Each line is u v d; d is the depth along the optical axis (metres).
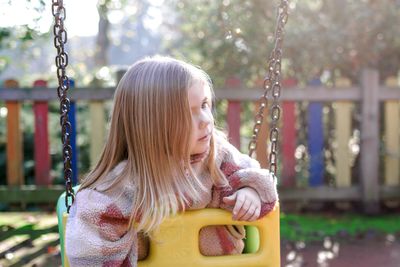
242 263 1.85
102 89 4.98
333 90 5.13
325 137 5.70
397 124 5.26
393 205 5.65
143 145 1.72
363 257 4.07
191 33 7.22
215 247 1.89
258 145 5.15
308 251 4.22
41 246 4.14
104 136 5.07
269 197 1.84
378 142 5.32
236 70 6.31
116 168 1.77
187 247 1.79
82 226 1.65
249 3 6.00
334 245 4.37
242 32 5.95
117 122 1.79
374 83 5.15
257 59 6.01
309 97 5.12
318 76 5.98
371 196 5.25
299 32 5.68
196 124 1.75
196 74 1.77
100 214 1.67
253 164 1.99
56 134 6.36
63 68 1.94
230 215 1.81
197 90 1.75
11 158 5.14
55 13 1.95
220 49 6.37
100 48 11.93
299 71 5.97
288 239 4.48
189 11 7.08
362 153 5.24
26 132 6.18
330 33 5.65
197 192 1.77
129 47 21.48
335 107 5.46
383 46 5.66
